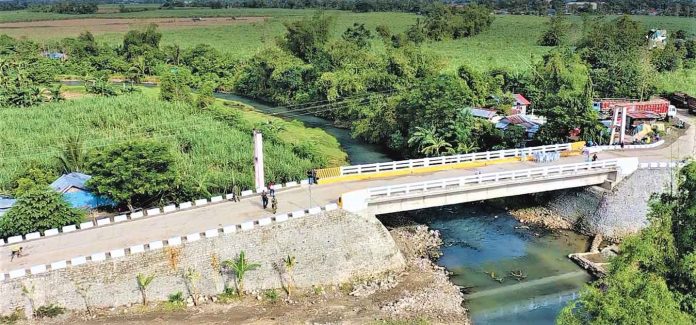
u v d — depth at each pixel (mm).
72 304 44656
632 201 63656
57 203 53812
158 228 51469
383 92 111062
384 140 99500
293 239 51031
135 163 60188
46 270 44062
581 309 33750
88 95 123312
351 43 141750
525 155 70688
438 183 58781
